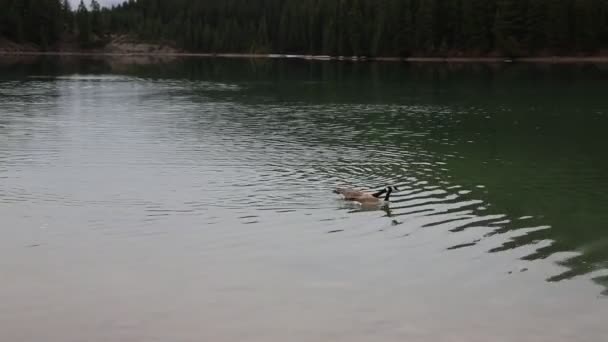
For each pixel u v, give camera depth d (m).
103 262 14.66
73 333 11.27
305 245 16.06
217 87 70.06
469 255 15.50
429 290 13.37
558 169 25.95
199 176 23.55
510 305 12.70
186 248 15.69
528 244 16.34
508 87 70.69
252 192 21.30
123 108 46.25
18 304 12.36
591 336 11.45
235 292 13.12
